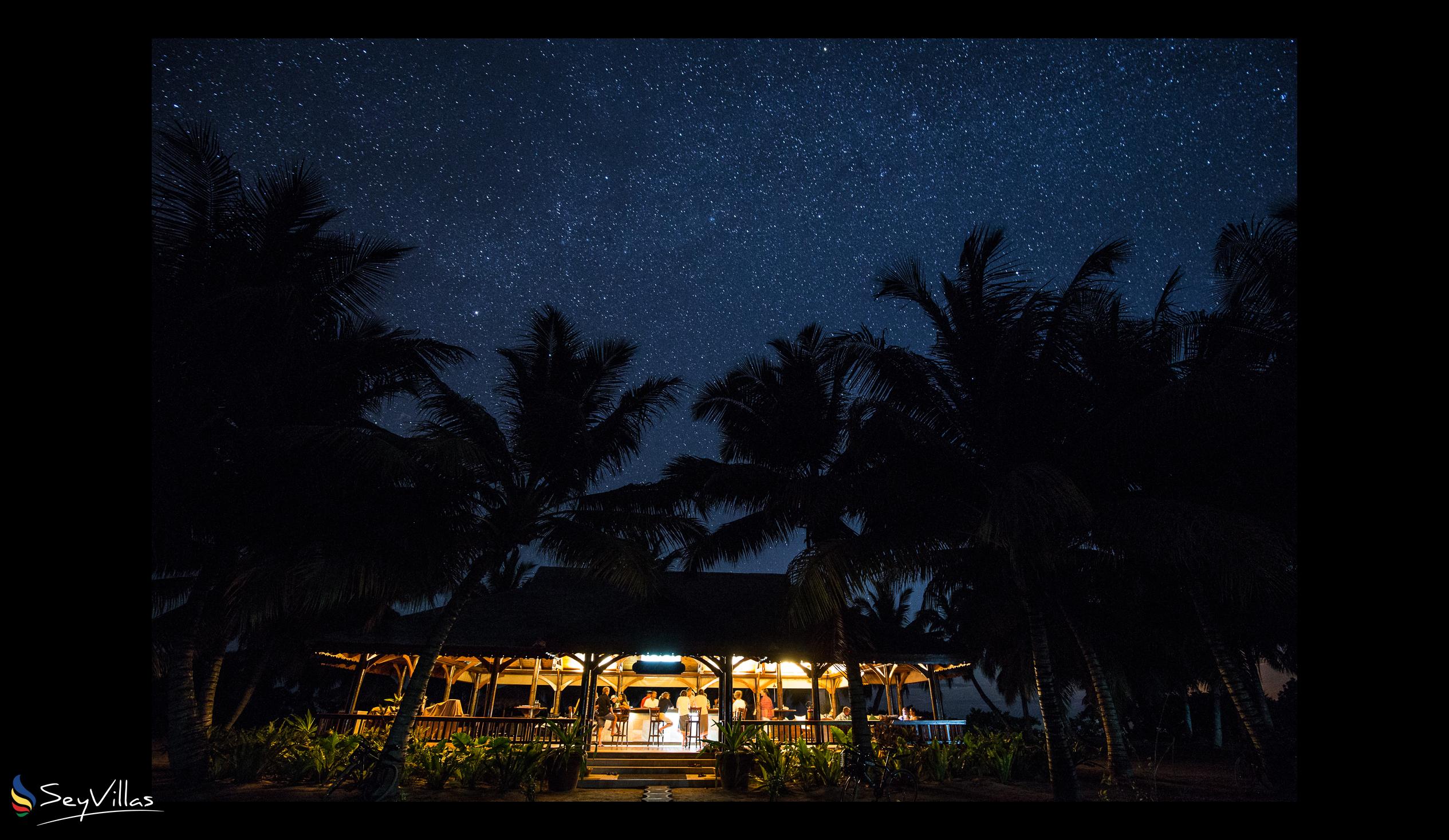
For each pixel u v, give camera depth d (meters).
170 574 15.53
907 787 14.94
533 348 16.50
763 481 15.70
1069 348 14.02
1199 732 28.91
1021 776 16.61
